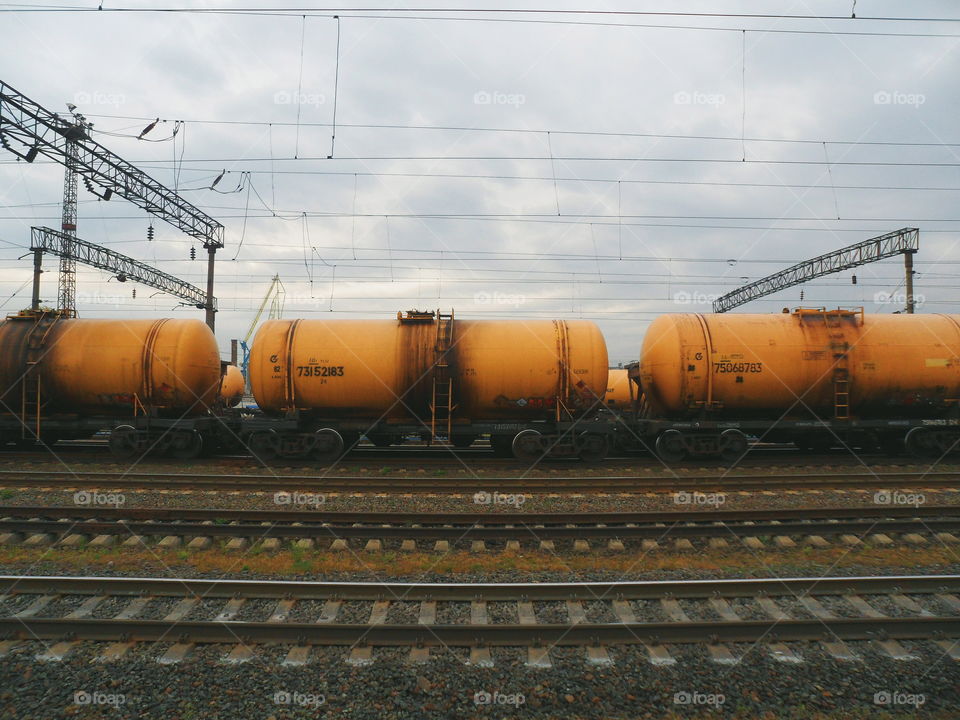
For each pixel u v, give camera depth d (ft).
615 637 16.66
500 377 43.01
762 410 44.68
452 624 17.04
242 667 15.28
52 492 33.55
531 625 16.61
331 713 13.53
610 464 43.98
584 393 43.27
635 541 26.22
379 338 43.96
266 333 44.88
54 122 52.95
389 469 41.39
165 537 25.64
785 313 46.16
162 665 15.35
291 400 43.98
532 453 43.42
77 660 15.55
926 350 42.93
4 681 14.66
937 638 16.81
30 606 18.62
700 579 21.97
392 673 15.03
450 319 44.68
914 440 44.65
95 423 45.55
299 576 22.43
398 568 23.20
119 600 19.17
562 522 28.04
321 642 16.29
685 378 43.83
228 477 36.19
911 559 24.32
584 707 13.83
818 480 36.32
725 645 16.47
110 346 45.09
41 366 44.57
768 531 26.63
